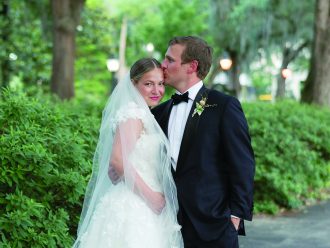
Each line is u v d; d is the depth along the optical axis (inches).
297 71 1705.2
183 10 1253.1
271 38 1206.9
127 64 1440.7
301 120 367.6
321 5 548.1
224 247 128.8
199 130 132.0
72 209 177.5
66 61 604.7
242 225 138.4
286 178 327.6
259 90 2394.2
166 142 132.9
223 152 131.8
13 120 177.9
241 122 130.6
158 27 1267.2
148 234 127.2
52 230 158.9
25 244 154.0
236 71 1365.7
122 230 127.3
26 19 789.2
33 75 810.8
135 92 134.1
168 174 131.5
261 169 314.5
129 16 1469.0
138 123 130.3
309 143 369.4
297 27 1128.8
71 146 176.2
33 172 163.3
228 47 1300.4
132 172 128.3
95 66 1144.2
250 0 1083.9
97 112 309.1
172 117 138.9
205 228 129.5
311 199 341.1
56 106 260.5
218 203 129.9
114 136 132.0
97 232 130.5
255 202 316.5
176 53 134.5
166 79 137.3
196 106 133.9
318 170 355.3
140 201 129.8
